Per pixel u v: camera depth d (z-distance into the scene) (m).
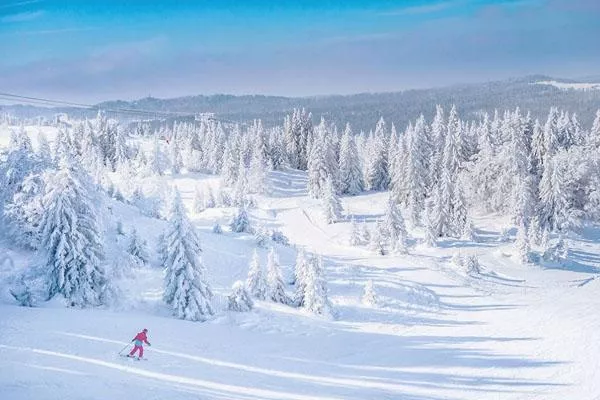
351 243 74.06
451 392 24.91
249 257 54.78
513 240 75.38
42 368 19.97
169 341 27.94
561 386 25.67
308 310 41.31
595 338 33.06
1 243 39.72
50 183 34.34
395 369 28.66
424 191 91.75
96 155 112.94
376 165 111.38
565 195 78.75
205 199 96.94
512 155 85.06
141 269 42.78
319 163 104.75
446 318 44.00
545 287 57.50
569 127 98.06
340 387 24.16
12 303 33.00
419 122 104.19
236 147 123.69
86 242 34.50
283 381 23.83
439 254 68.50
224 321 35.56
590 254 71.75
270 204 99.00
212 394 19.94
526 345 33.78
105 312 32.62
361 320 41.59
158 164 120.75
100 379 19.59
